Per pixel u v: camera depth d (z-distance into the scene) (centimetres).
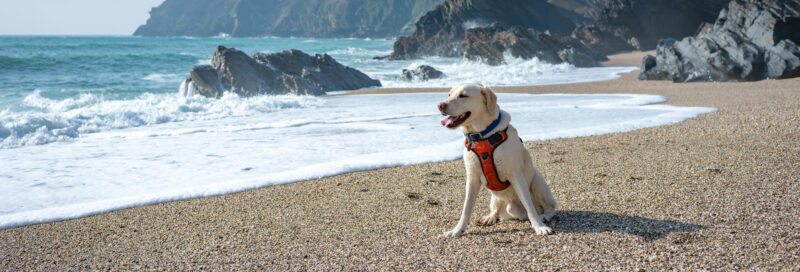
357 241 391
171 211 513
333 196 546
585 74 3042
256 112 1398
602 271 302
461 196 530
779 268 287
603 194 489
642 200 454
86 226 473
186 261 365
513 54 4288
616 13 6731
